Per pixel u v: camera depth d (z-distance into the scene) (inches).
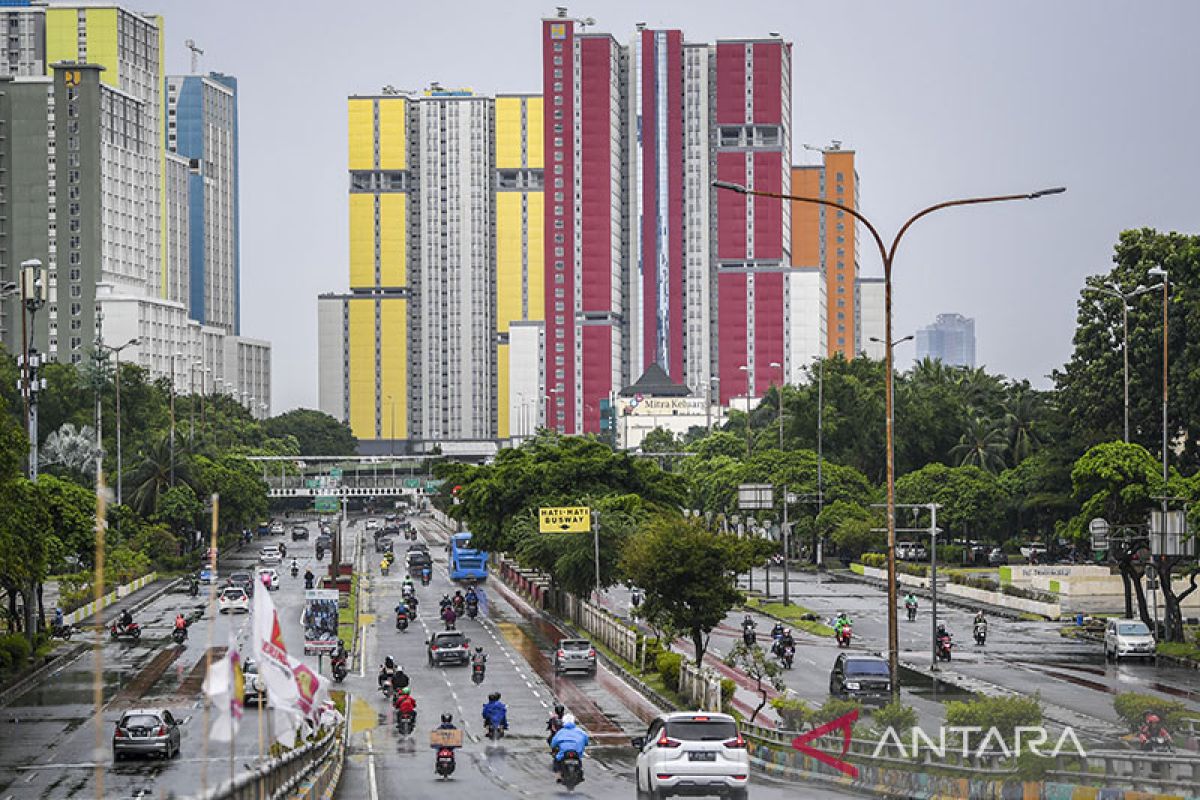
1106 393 5585.6
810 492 6815.9
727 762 1728.6
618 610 5064.0
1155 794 1438.2
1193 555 3722.9
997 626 4525.1
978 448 7381.9
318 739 1983.3
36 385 4722.0
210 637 973.2
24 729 2731.3
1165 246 5629.9
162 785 2086.6
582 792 1961.1
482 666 3417.8
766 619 4776.1
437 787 2018.9
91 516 4943.4
